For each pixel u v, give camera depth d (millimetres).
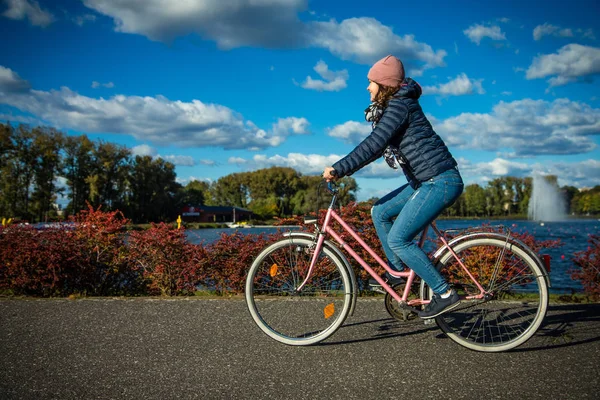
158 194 87812
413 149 3213
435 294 3352
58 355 3293
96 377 2883
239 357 3242
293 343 3521
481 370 2971
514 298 5387
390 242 3355
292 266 3861
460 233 3553
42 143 75625
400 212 3352
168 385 2756
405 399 2553
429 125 3287
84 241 6348
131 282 6418
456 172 3250
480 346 3350
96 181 77562
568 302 5289
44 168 75625
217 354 3305
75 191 79500
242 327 3990
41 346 3502
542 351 3326
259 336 3732
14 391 2670
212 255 5957
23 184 74812
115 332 3867
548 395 2580
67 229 6453
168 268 6023
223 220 122562
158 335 3770
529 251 3385
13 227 6484
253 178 147375
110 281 6410
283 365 3084
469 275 3473
